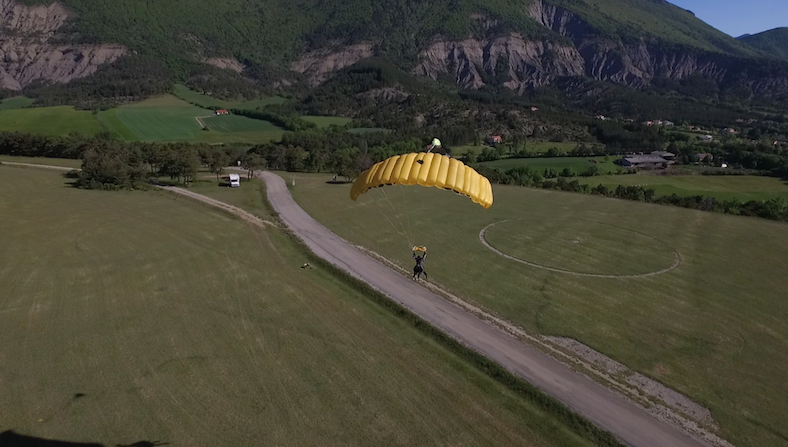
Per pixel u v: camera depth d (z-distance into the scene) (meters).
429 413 17.19
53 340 21.05
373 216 45.34
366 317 24.55
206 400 17.33
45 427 15.66
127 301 25.22
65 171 60.94
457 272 31.42
